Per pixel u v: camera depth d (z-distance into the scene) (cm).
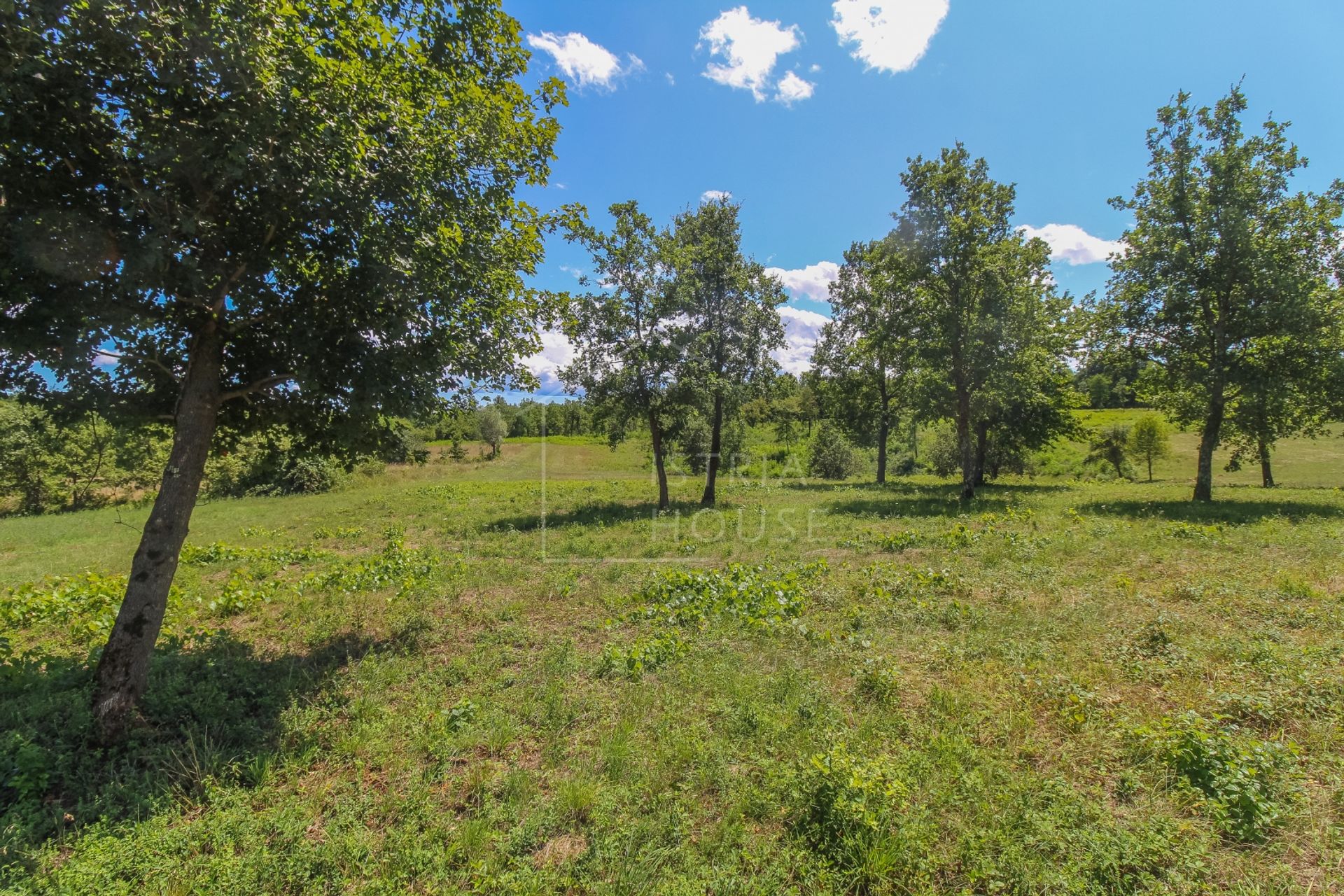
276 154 375
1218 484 2903
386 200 440
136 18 326
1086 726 405
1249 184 1497
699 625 673
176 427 464
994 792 336
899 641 602
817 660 553
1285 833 301
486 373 620
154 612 442
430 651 616
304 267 498
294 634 671
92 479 2809
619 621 698
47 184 364
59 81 334
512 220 636
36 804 340
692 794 350
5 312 379
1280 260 1500
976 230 1819
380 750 408
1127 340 1756
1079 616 636
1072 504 1612
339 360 486
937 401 2234
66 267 364
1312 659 492
